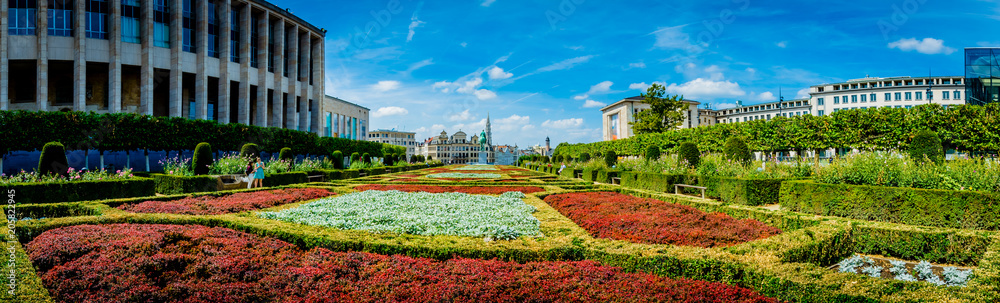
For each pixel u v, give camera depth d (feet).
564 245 20.94
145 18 127.95
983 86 128.88
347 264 18.45
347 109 235.40
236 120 164.96
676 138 138.10
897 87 287.48
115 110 122.21
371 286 16.08
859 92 299.79
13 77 129.18
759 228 26.86
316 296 15.37
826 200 34.83
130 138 93.91
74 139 87.45
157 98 142.92
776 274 15.57
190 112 148.36
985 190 29.58
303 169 87.81
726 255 18.60
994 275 14.93
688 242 23.30
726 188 47.14
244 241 22.09
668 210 32.53
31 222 24.13
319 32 191.52
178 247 19.77
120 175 57.62
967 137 80.12
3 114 81.76
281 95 165.17
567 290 15.62
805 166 51.39
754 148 113.60
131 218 27.71
